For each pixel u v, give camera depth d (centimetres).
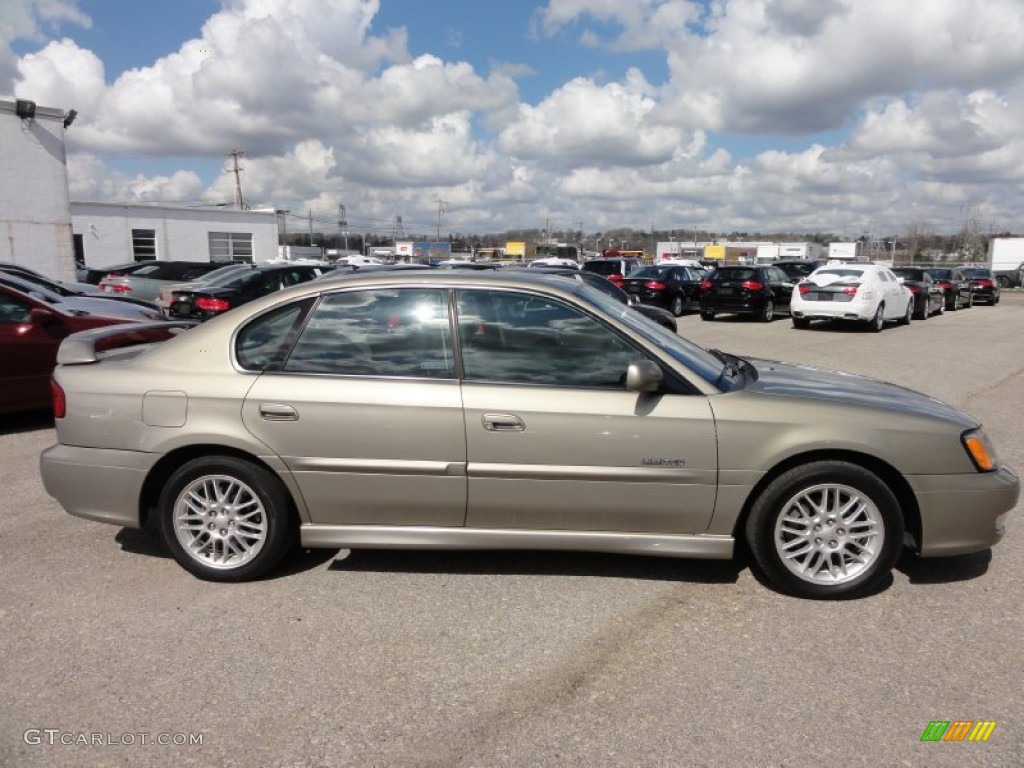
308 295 391
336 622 351
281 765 256
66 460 395
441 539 381
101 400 390
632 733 272
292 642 334
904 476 363
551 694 296
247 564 389
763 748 264
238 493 388
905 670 312
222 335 392
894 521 364
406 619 354
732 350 1416
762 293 2036
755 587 388
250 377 382
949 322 2183
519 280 388
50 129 2070
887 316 1862
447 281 387
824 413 365
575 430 364
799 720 279
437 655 324
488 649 329
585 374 374
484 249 8619
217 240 4097
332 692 297
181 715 283
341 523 386
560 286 390
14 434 723
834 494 368
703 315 2120
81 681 304
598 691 298
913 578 398
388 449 372
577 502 371
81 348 413
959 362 1268
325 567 411
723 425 362
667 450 364
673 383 370
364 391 374
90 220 3675
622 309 426
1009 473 383
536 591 384
